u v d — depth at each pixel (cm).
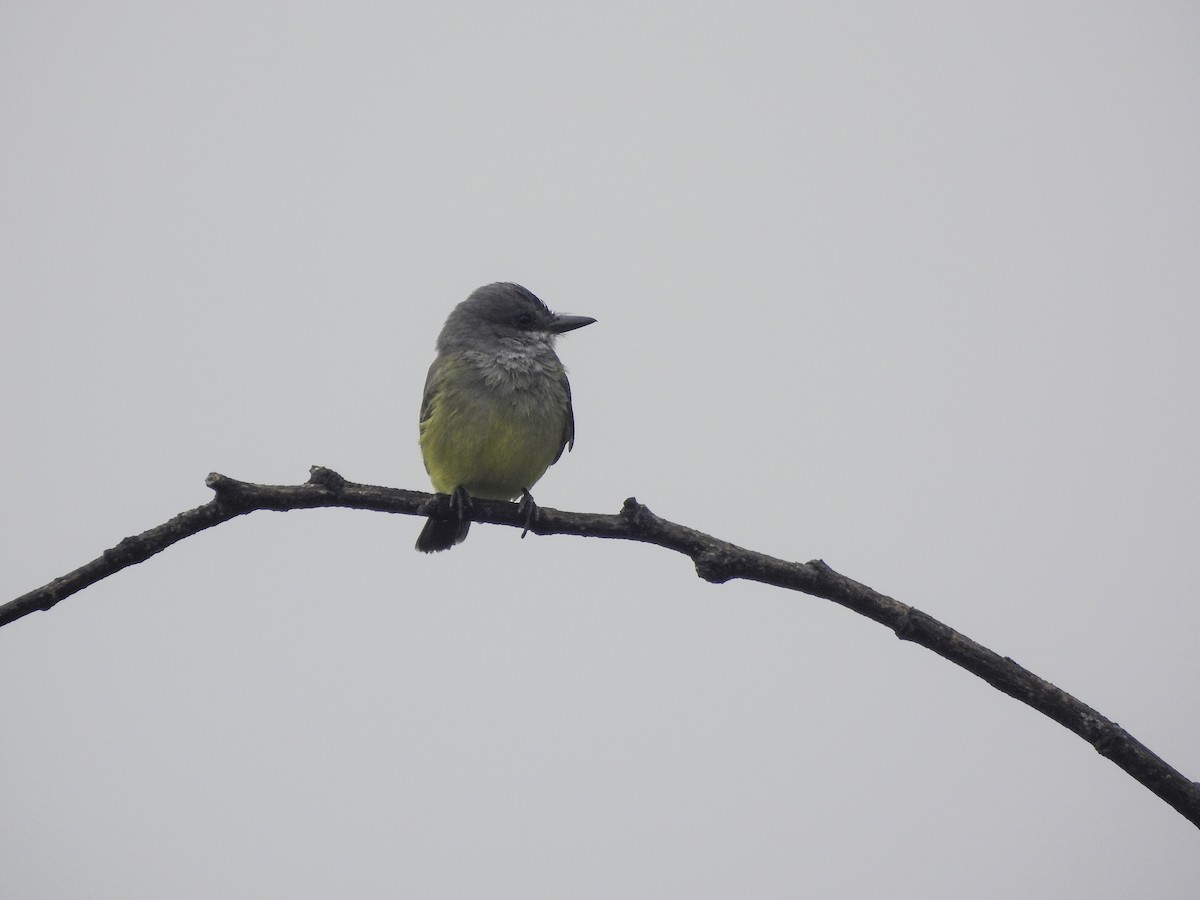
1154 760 838
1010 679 873
